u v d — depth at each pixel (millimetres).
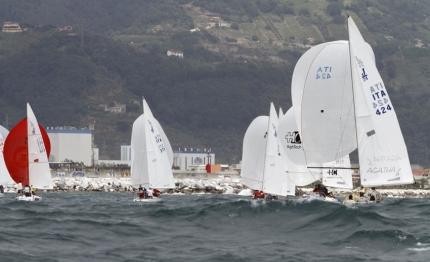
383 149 107688
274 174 141375
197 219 109312
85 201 176125
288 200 121250
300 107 123750
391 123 107875
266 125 162750
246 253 81750
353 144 116250
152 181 176500
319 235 91875
